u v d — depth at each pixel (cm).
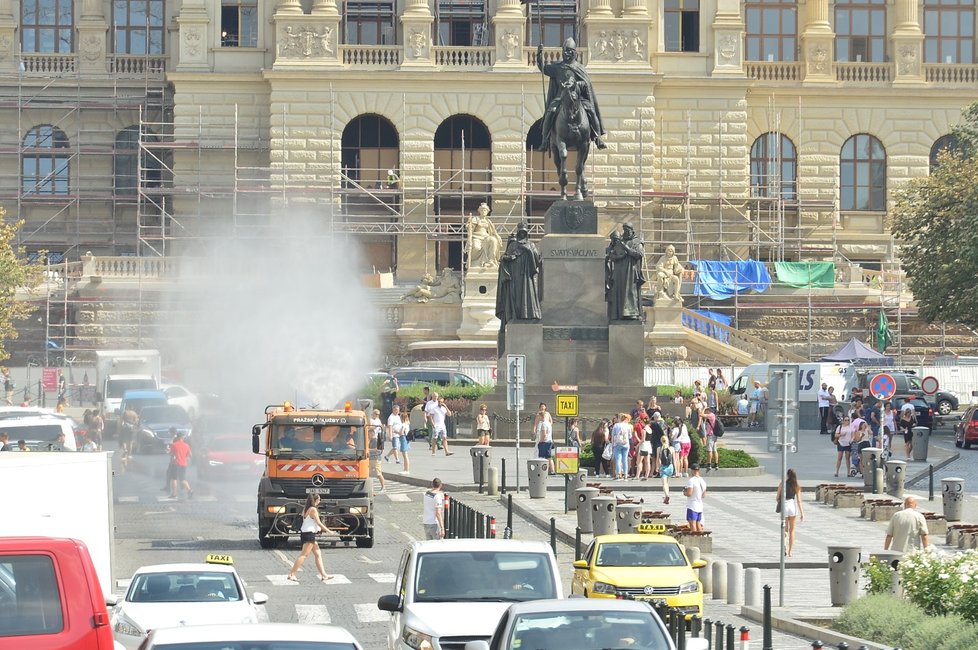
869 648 8512
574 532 13812
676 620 8419
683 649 7412
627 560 10062
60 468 8600
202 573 8844
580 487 14688
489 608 7606
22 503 8481
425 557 7912
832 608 10669
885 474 16838
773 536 14100
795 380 11225
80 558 5906
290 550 13512
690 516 13275
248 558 13050
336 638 5603
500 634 6397
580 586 10100
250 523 15188
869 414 19762
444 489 17088
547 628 6344
